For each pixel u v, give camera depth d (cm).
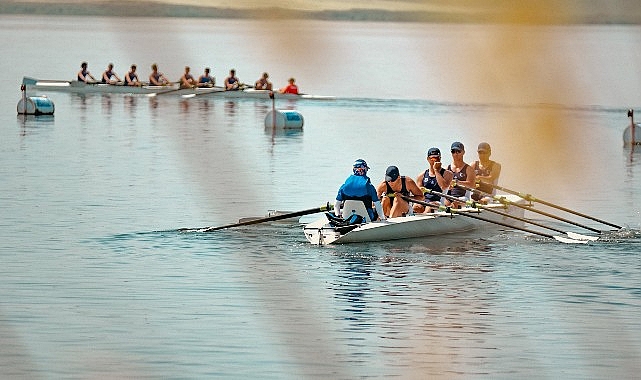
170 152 8756
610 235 5531
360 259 4878
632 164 8644
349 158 8600
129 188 6850
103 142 9331
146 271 4606
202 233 5416
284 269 4672
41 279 4441
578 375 3381
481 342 3688
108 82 14988
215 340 3675
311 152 8950
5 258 4806
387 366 3444
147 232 5428
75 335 3709
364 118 12062
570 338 3734
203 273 4588
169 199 6475
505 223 5666
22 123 10831
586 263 4856
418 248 5131
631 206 6562
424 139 10062
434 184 5631
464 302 4178
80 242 5166
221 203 6394
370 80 19412
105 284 4381
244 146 9294
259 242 5212
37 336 3691
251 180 7306
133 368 3397
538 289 4388
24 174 7331
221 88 14625
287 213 5462
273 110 10812
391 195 5472
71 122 11025
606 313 4038
